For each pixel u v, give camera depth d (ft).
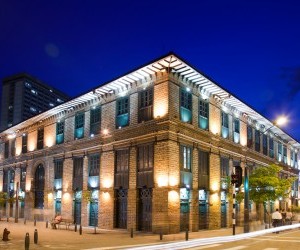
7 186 155.02
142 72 92.68
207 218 97.50
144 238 74.38
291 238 74.02
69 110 122.72
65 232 88.28
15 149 153.89
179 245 59.67
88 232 88.94
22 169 146.20
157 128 89.45
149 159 90.74
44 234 82.48
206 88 102.53
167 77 89.92
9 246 58.95
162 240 70.28
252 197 103.40
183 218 89.35
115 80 97.66
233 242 66.59
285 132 154.71
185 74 93.45
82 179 111.24
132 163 94.84
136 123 95.76
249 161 125.59
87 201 107.34
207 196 98.89
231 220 107.55
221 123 110.22
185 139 92.22
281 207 152.87
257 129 137.69
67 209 115.03
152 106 92.53
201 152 99.09
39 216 129.80
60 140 125.59
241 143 121.70
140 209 92.07
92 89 104.94
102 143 105.40
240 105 115.85
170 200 84.69
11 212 149.69
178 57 84.74
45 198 127.34
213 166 102.68
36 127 141.08
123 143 98.43
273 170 108.37
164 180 85.56
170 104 88.79
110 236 78.89
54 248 55.98
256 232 84.79
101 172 104.12
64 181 118.83
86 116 114.62
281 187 105.29
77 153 115.24
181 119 92.22
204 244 62.59
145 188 90.79
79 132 116.78
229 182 102.06
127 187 95.14
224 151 109.19
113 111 104.01
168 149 86.22
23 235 78.74
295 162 183.73
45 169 130.41
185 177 90.68
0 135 163.22
